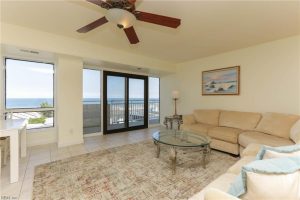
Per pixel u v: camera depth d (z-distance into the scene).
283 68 3.12
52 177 2.20
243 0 1.93
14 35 2.64
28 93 3.59
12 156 2.06
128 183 2.08
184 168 2.51
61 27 2.74
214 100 4.27
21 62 3.51
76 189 1.93
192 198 1.18
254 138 2.58
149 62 4.51
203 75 4.52
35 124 3.66
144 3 1.98
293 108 3.00
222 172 2.39
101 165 2.58
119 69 4.83
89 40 3.29
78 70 3.70
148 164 2.63
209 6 2.05
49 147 3.46
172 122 4.61
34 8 2.16
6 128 2.09
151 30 2.78
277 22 2.46
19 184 2.02
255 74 3.50
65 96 3.56
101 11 2.22
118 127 5.01
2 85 3.24
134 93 5.34
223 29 2.72
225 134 3.08
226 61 4.02
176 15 2.26
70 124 3.64
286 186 0.79
